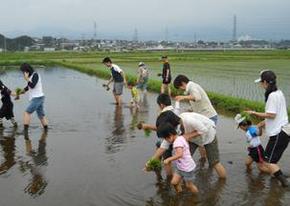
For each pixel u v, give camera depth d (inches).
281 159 374.6
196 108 362.6
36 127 529.7
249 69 1604.3
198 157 385.4
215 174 337.7
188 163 289.1
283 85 1002.1
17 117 601.0
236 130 503.5
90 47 7076.8
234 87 986.7
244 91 906.7
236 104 644.1
